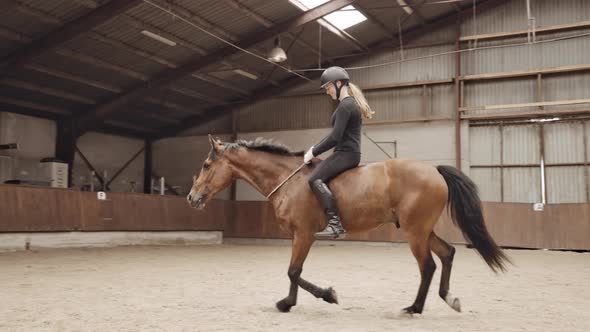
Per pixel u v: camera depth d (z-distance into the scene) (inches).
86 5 484.7
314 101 757.3
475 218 169.9
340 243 674.8
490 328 150.3
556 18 634.8
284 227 185.0
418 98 693.3
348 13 621.6
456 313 177.2
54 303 191.0
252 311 176.1
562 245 577.0
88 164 778.2
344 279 285.7
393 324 155.5
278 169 187.6
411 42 703.1
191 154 840.9
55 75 609.3
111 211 533.0
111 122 791.1
